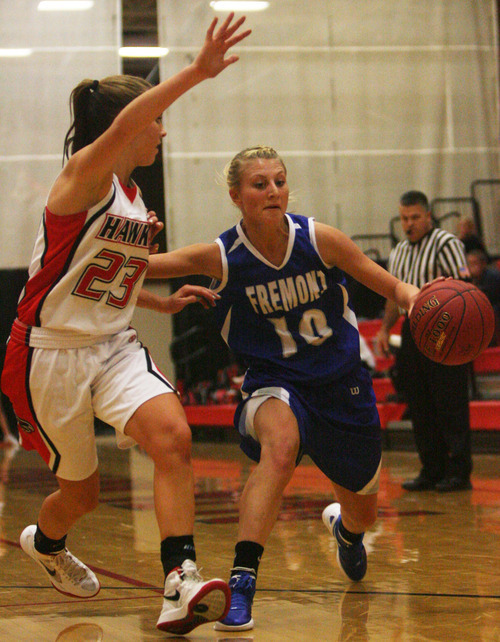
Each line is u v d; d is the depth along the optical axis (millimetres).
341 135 20656
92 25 19703
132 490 9172
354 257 3904
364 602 3773
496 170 21016
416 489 8234
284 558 4945
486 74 21016
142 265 3430
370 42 20688
